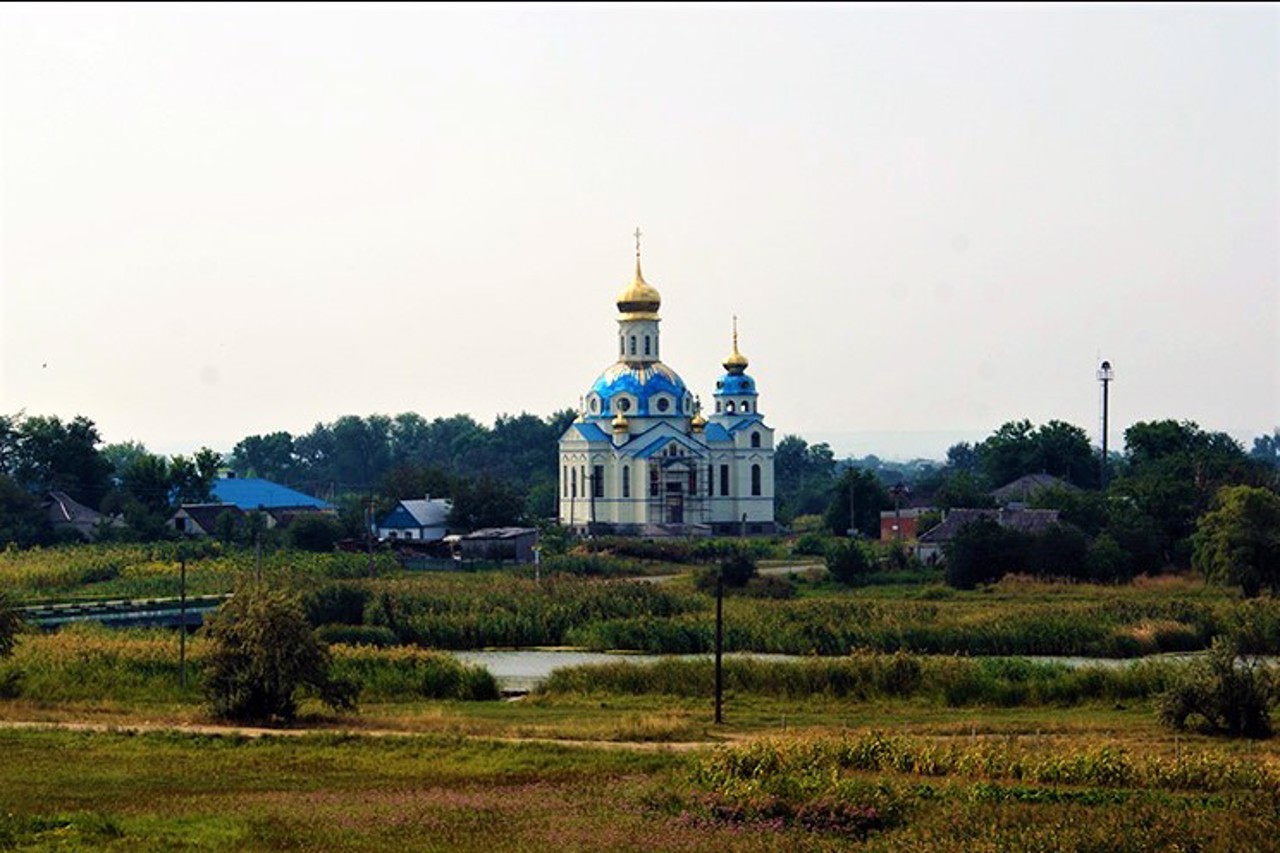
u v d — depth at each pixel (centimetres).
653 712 9112
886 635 11831
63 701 9394
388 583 14912
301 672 8581
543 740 7919
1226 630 12100
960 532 16450
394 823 5903
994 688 9581
